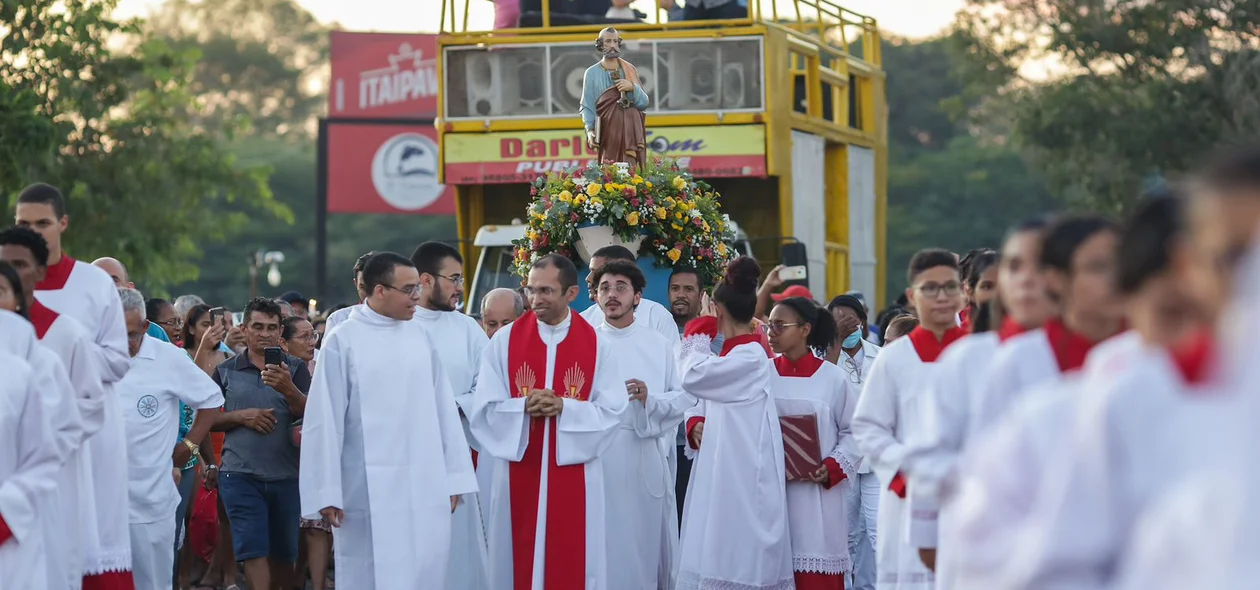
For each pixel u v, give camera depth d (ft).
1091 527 10.75
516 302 35.45
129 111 101.24
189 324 40.24
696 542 29.58
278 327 34.30
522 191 53.21
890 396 21.75
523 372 29.50
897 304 50.52
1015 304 17.22
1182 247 11.34
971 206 183.73
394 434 27.84
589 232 35.63
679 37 50.52
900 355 21.74
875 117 64.39
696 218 35.86
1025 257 17.12
